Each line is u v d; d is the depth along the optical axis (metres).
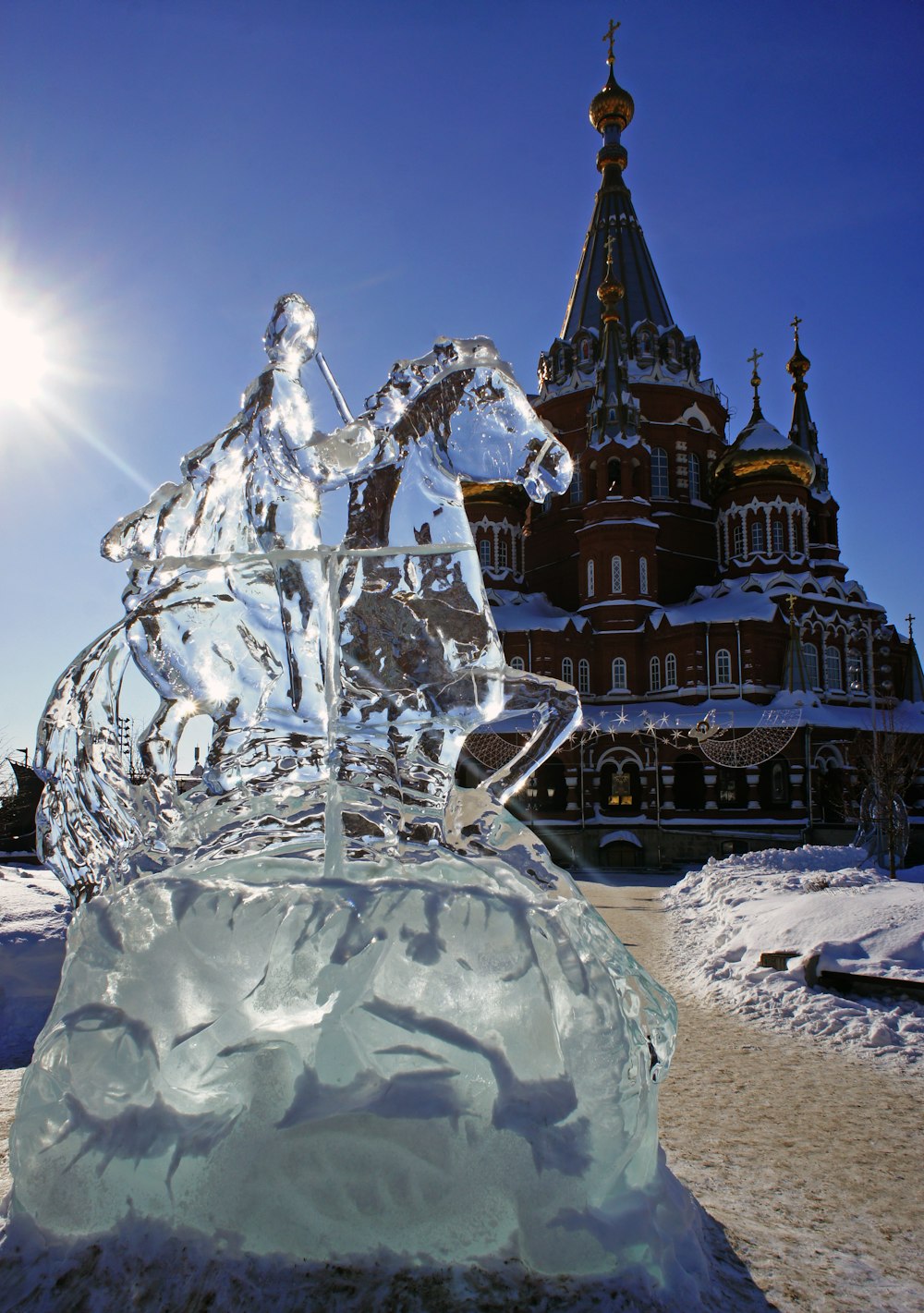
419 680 5.41
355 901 4.68
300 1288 4.02
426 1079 4.33
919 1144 7.53
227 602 5.70
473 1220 4.20
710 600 62.31
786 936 15.43
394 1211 4.16
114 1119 4.38
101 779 5.64
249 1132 4.23
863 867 30.31
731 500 64.62
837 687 60.00
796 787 53.50
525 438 5.54
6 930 15.66
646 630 60.97
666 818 53.91
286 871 5.21
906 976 12.73
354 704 5.43
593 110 77.38
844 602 61.28
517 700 5.50
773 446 63.53
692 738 52.03
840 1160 7.12
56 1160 4.34
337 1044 4.40
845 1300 4.62
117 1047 4.47
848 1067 10.13
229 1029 4.52
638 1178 4.65
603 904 28.58
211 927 4.67
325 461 5.45
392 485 5.60
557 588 68.12
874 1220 5.87
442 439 5.60
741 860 30.39
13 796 42.12
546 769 57.59
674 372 69.44
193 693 5.68
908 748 55.16
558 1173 4.20
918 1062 10.18
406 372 5.89
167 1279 4.06
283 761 5.65
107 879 5.56
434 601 5.45
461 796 5.63
